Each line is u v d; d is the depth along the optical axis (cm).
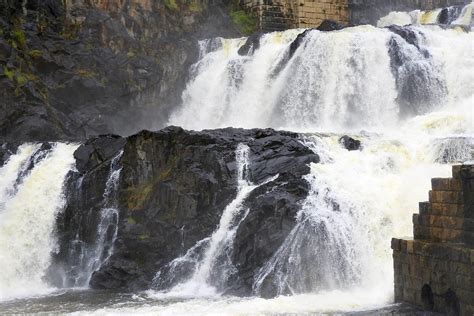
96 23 6019
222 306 2873
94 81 5719
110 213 3897
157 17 6312
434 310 2602
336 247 3219
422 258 2658
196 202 3566
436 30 5266
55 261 4019
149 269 3541
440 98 4878
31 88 5297
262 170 3528
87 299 3256
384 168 3566
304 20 6950
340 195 3344
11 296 3478
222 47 6112
